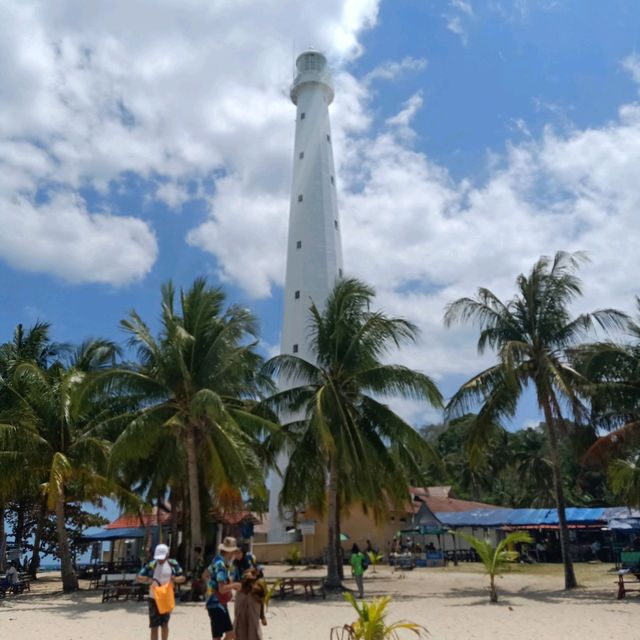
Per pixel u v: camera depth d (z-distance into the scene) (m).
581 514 39.47
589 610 17.05
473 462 24.62
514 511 42.88
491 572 19.58
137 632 14.62
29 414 24.69
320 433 21.20
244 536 35.97
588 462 23.23
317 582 21.05
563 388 21.58
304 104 54.00
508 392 23.73
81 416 25.28
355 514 45.53
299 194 50.56
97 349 28.39
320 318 25.22
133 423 21.47
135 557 41.53
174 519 30.70
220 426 21.89
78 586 26.64
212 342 23.48
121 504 26.44
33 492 28.50
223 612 10.42
